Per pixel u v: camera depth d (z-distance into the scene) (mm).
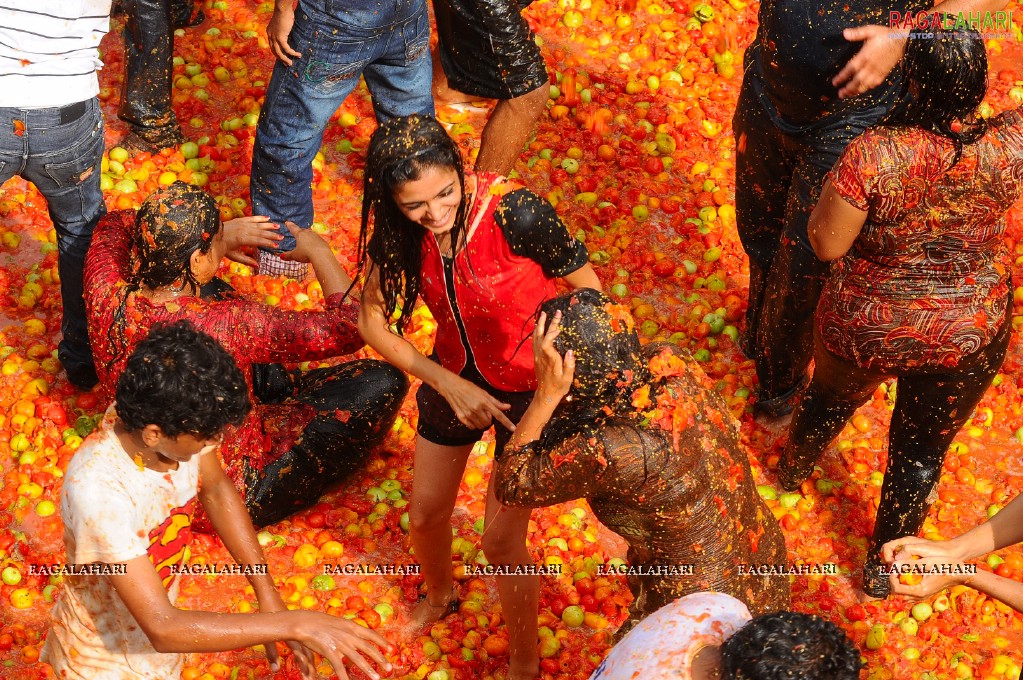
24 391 12289
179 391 6703
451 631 10547
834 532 11688
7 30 9852
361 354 13258
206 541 11172
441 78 16016
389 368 11461
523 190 7996
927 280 9047
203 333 7133
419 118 7527
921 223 8672
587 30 17609
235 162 15211
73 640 7926
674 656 5691
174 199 9531
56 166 10711
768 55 10273
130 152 14812
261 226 10898
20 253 13914
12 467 11719
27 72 10086
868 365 9602
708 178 15383
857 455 12234
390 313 8688
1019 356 13297
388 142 7469
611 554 11477
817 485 11984
